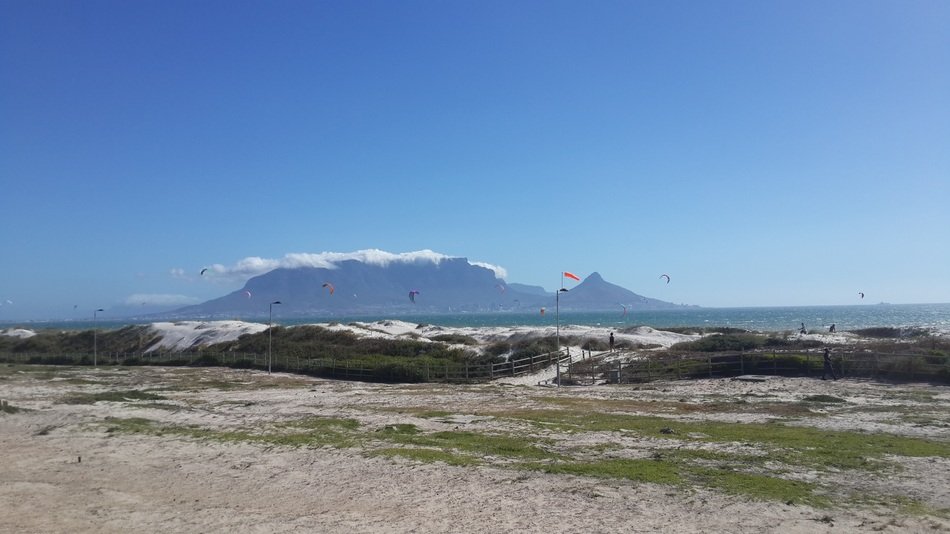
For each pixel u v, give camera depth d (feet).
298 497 41.78
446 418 75.00
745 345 151.53
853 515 34.94
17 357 218.38
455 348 181.37
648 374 123.95
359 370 150.20
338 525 35.01
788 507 36.40
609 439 59.47
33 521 36.40
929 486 41.22
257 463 52.26
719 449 53.72
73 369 181.37
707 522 34.06
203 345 230.68
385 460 51.31
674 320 566.77
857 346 132.98
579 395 101.24
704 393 98.37
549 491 41.09
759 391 97.91
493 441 59.41
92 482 46.98
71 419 78.69
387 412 82.69
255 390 123.44
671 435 60.70
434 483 43.96
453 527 34.22
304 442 60.23
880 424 65.92
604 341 186.39
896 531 32.12
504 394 104.99
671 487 41.34
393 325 261.03
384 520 35.86
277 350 199.11
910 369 105.19
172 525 35.65
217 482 46.47
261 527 35.01
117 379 149.79
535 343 179.32
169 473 49.67
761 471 46.14
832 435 59.16
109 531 34.60
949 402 81.92
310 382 142.00
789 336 170.81
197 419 79.46
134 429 70.18
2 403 90.94
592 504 37.88
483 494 40.81
